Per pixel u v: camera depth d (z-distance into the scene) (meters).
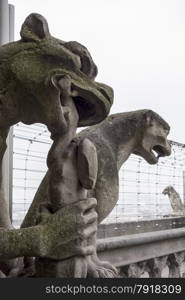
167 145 3.43
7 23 3.94
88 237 2.05
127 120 3.34
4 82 2.19
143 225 4.95
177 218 5.87
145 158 3.42
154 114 3.38
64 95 2.06
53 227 2.02
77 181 2.14
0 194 2.47
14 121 2.27
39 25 2.15
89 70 2.15
